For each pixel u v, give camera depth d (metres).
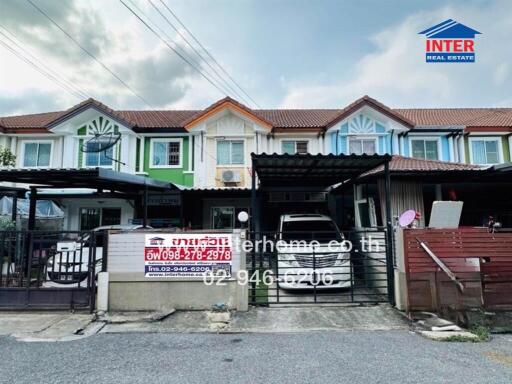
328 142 14.76
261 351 4.69
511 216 11.57
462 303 5.83
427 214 11.03
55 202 14.62
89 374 3.91
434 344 4.97
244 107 14.31
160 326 5.80
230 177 14.11
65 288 6.36
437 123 15.54
